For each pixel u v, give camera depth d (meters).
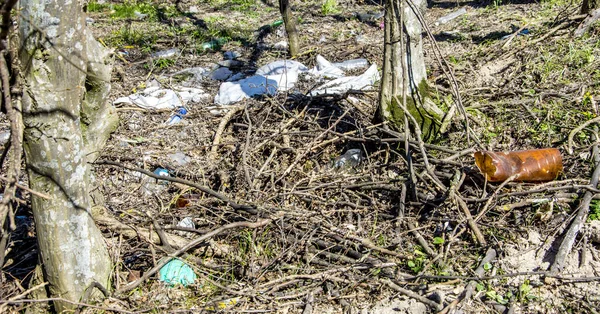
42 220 2.24
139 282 2.38
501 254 2.47
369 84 3.80
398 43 2.98
